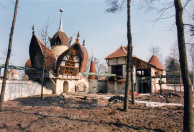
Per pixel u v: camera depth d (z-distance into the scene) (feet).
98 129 22.82
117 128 23.57
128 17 39.37
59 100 57.67
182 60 20.45
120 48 131.75
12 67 72.90
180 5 21.25
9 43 38.14
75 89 100.63
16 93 65.16
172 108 44.14
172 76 97.09
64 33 111.96
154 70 122.01
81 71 106.93
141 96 84.38
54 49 107.55
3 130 21.67
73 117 30.12
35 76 101.76
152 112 37.70
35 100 59.26
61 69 89.30
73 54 91.09
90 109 41.37
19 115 31.19
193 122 19.57
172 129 23.68
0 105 36.11
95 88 124.57
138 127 24.52
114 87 122.72
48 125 24.02
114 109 41.42
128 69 38.47
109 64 131.44
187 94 19.77
